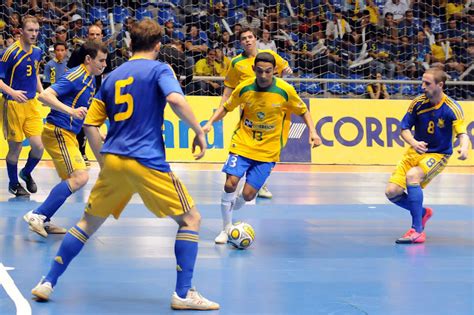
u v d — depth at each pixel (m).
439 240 15.69
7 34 32.53
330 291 11.02
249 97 14.20
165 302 10.23
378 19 36.84
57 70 26.12
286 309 9.95
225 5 35.66
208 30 34.94
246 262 12.96
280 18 35.66
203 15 35.19
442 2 37.81
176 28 34.94
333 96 33.94
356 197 21.72
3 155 27.70
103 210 9.93
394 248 14.66
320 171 27.78
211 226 16.55
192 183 23.44
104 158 9.70
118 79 9.73
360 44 35.66
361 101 30.80
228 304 10.16
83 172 14.64
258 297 10.56
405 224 17.52
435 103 15.20
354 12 36.59
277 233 15.99
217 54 32.41
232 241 14.05
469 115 31.23
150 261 12.80
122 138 9.60
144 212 18.12
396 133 30.77
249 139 14.41
